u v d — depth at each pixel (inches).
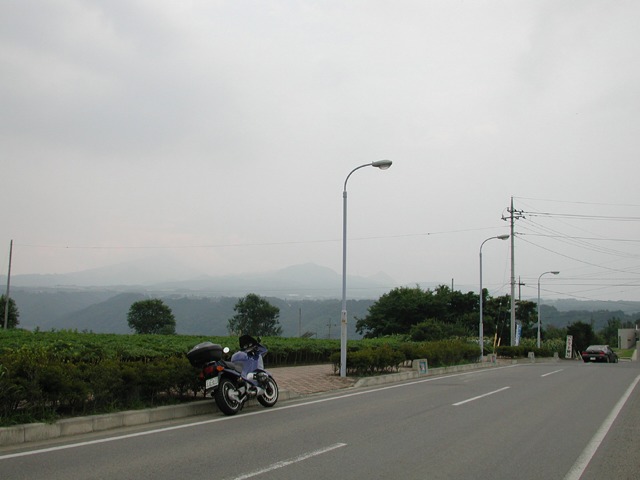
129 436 351.3
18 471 264.4
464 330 1863.9
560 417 463.2
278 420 424.8
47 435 338.3
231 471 271.1
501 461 304.7
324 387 660.7
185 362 464.4
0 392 330.0
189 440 342.3
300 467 281.9
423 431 386.6
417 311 2230.6
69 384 364.2
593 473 286.2
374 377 755.4
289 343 971.9
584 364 1473.9
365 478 263.6
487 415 464.8
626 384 791.1
